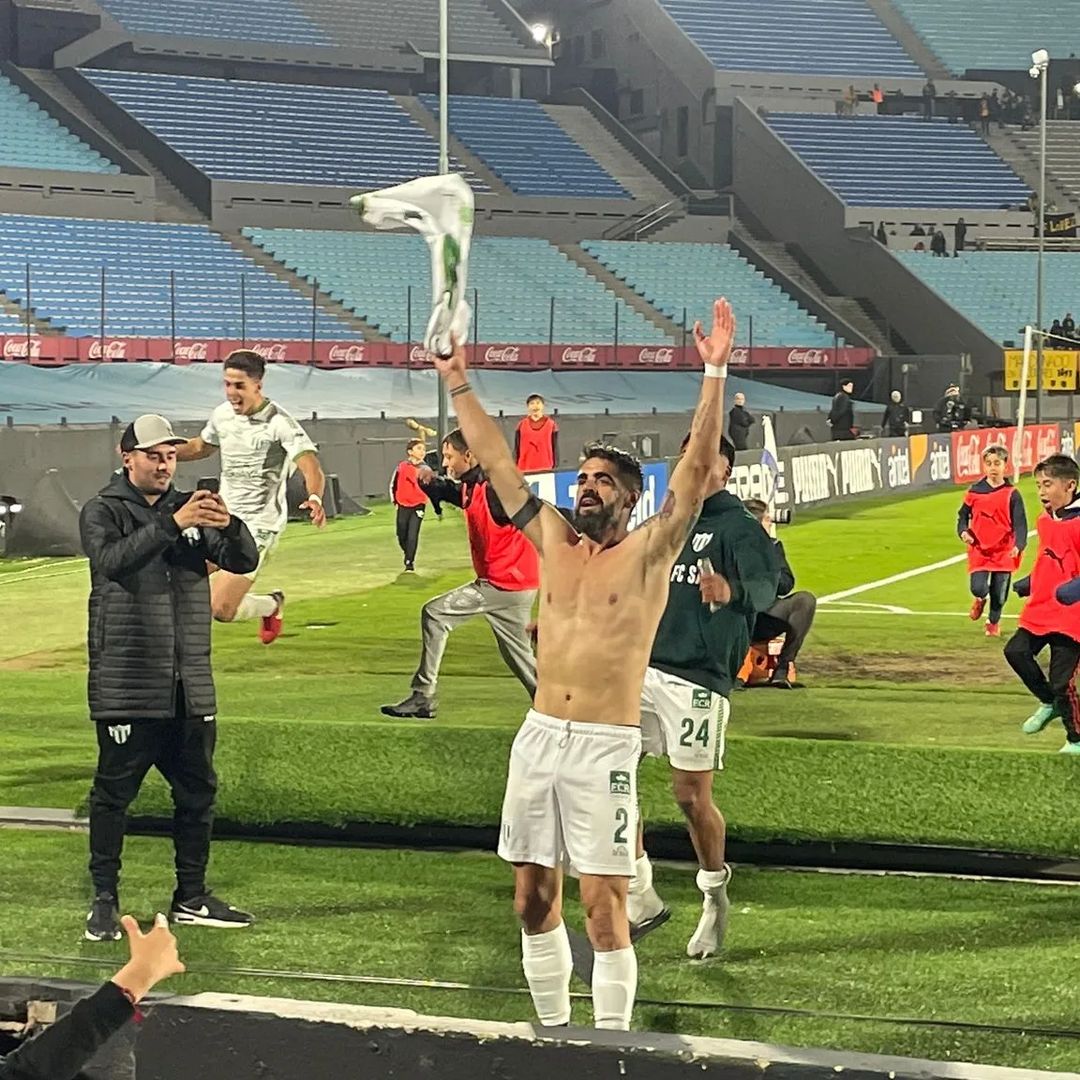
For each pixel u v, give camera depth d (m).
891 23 55.44
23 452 21.09
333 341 36.25
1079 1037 5.41
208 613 6.65
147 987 3.38
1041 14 56.41
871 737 10.66
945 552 21.98
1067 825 7.74
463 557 21.06
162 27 47.38
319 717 11.48
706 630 6.22
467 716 11.46
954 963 6.23
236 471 10.15
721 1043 4.01
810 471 27.45
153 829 8.32
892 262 45.09
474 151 47.94
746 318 43.47
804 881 7.44
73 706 11.85
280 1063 4.21
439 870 7.61
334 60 48.78
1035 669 9.74
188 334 36.34
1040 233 38.22
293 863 7.73
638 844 6.36
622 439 29.31
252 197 41.94
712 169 49.75
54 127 41.88
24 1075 3.22
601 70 53.84
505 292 42.16
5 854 7.86
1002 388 42.44
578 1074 4.01
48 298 35.69
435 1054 4.11
